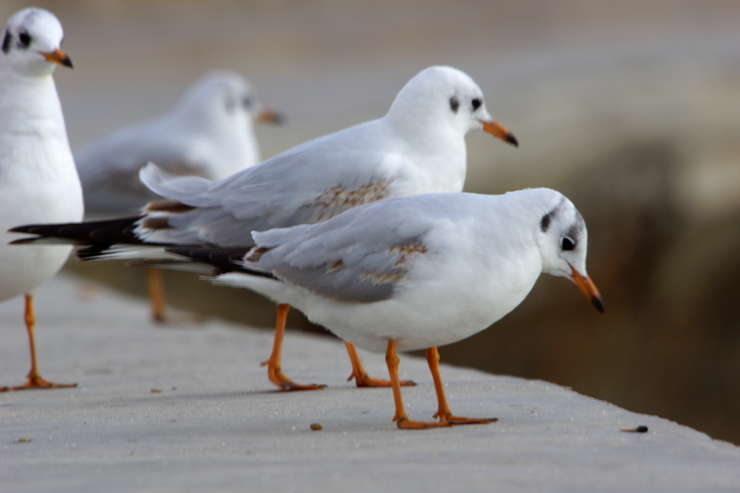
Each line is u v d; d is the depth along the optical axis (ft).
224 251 29.60
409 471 21.67
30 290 37.27
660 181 72.74
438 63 147.54
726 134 76.23
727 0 222.48
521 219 27.58
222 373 38.29
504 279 27.14
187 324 53.31
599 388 65.31
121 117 108.27
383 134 37.60
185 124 58.54
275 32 188.96
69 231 34.09
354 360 34.68
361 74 141.59
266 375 37.58
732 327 67.77
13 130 36.63
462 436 25.59
